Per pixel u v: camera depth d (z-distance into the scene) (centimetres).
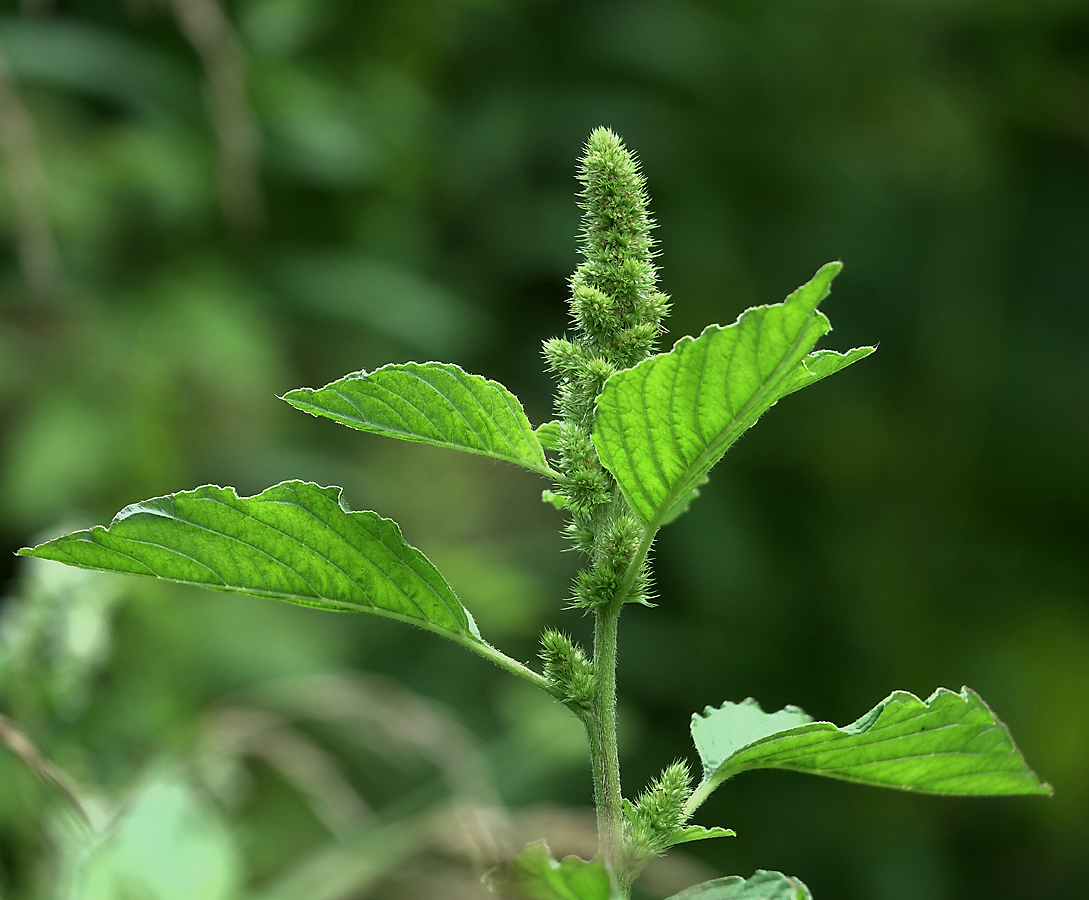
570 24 806
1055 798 818
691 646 743
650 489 165
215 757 364
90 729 432
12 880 338
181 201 605
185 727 385
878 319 884
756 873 160
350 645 611
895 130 935
